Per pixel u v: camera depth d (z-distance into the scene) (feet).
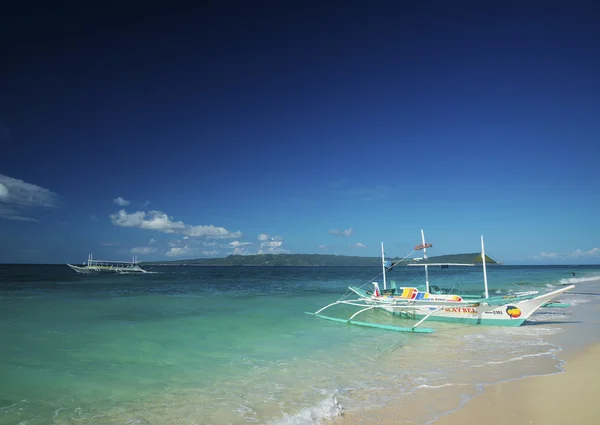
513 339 60.39
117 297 118.01
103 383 37.96
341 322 75.82
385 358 48.60
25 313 78.84
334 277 313.73
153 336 59.11
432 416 29.25
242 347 53.98
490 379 39.04
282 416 30.09
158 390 36.27
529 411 29.86
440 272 425.69
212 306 97.96
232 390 36.35
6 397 33.68
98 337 57.36
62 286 163.22
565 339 60.34
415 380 39.06
